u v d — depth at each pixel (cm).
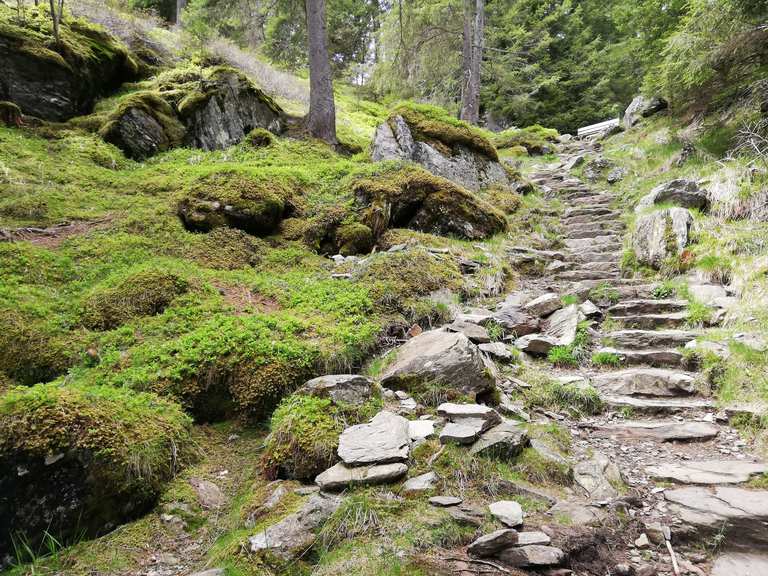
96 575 275
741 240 661
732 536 290
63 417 318
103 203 766
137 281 556
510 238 942
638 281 705
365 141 1427
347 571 255
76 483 306
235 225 767
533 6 2653
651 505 326
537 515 301
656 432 418
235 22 1529
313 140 1225
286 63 1803
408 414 400
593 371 528
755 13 836
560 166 1550
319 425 360
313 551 277
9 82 937
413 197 891
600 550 280
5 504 287
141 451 334
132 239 668
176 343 465
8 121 906
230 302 571
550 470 348
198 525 317
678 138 1188
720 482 338
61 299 529
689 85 974
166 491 338
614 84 2678
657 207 871
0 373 428
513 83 2377
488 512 298
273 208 790
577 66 2605
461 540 278
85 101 1073
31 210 691
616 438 419
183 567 283
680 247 713
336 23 2125
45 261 582
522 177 1285
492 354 525
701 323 566
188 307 541
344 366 478
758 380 438
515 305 668
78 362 451
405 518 289
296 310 573
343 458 329
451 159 1122
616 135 1661
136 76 1262
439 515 290
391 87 2023
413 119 1161
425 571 252
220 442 405
